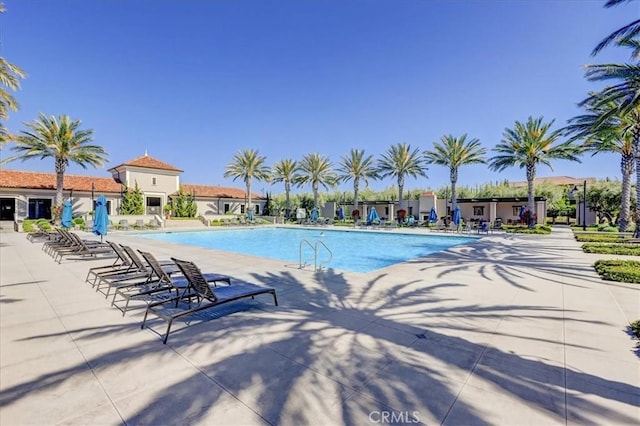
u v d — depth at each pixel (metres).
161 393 2.61
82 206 29.22
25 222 22.38
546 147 24.28
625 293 5.77
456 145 28.17
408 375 2.88
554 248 12.62
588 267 8.38
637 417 2.28
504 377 2.84
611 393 2.58
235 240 20.94
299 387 2.69
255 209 44.22
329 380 2.80
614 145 20.52
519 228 23.84
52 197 27.69
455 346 3.52
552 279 6.94
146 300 5.38
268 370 2.99
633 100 11.56
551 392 2.60
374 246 17.75
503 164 26.66
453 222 25.34
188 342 3.67
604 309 4.83
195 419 2.28
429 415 2.31
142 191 33.16
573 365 3.07
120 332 4.00
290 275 7.41
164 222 28.89
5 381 2.81
